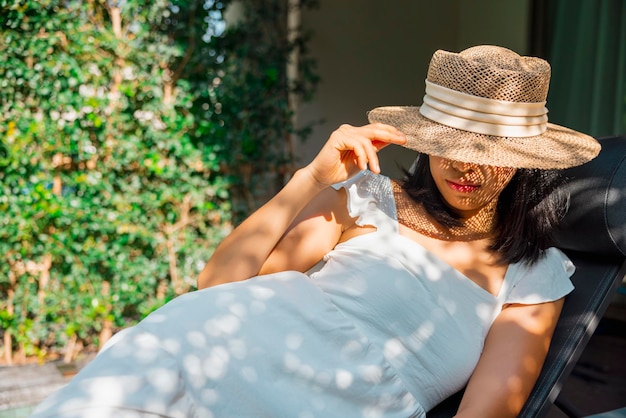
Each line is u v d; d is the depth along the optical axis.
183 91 3.76
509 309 1.56
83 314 3.68
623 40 4.61
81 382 1.27
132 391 1.26
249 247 1.55
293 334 1.44
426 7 5.61
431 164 1.50
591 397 3.31
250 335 1.41
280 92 4.27
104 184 3.61
